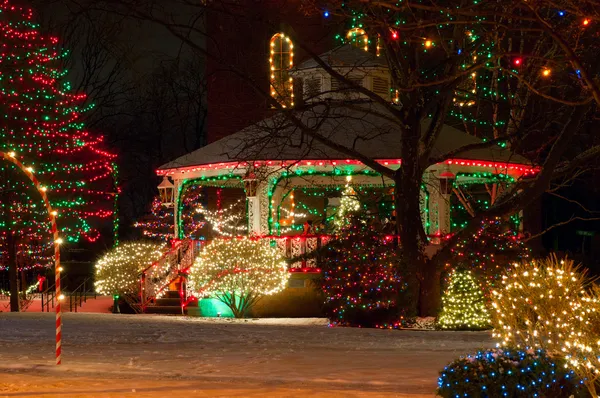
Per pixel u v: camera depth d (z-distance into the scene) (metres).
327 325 21.23
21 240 33.44
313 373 12.13
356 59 26.95
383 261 21.00
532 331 11.95
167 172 28.53
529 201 21.00
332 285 21.25
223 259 24.33
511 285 13.76
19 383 11.38
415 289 21.14
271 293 24.19
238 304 24.66
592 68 17.91
